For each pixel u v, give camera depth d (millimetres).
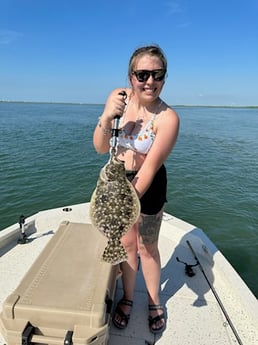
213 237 7227
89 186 11078
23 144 19875
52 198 9867
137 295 2959
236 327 2566
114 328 2543
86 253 2535
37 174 12461
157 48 1969
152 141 2133
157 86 1988
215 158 16656
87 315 1858
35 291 2047
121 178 1880
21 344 1876
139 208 1877
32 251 3588
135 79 2008
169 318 2656
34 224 4102
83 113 68750
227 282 3012
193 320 2635
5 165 13859
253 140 24266
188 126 37031
